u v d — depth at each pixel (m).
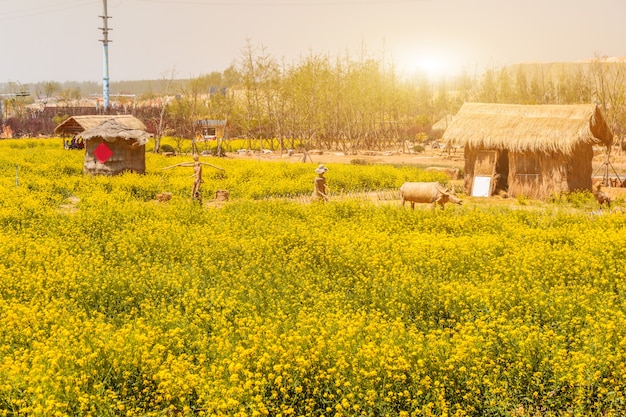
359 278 14.01
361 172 36.31
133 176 34.69
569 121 29.38
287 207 23.53
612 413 7.92
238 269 14.90
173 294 13.23
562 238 17.92
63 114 104.62
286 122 76.44
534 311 11.50
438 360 8.76
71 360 8.86
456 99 91.25
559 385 8.39
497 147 30.31
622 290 12.60
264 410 7.69
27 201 24.72
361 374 8.39
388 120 82.50
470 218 20.52
